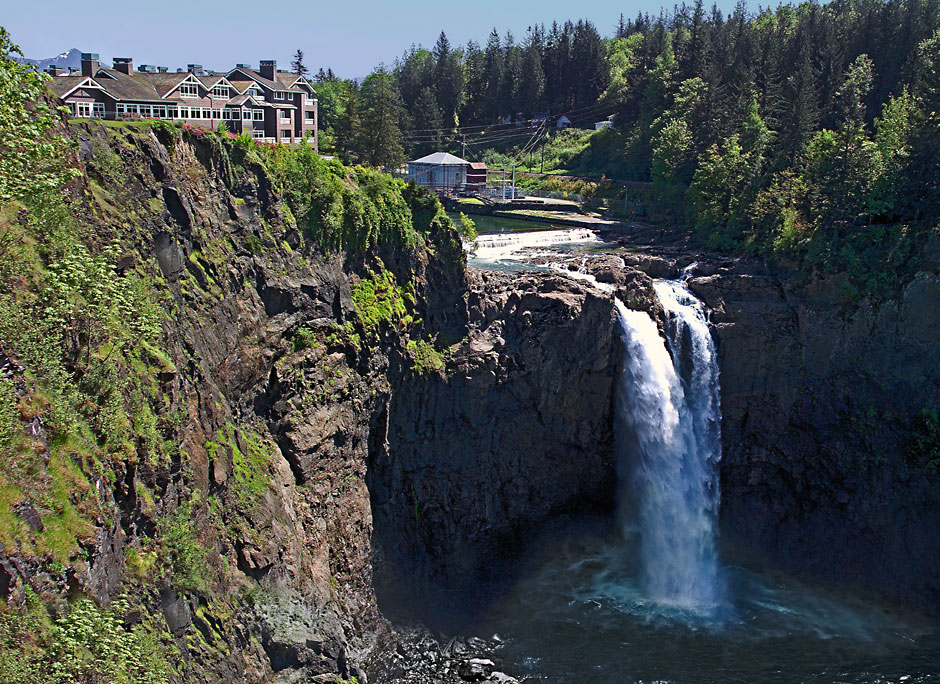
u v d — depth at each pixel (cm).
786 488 7262
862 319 7206
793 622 6156
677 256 8844
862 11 14712
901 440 6969
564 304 6569
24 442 2898
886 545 6788
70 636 2750
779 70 12644
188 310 4484
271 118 9175
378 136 11900
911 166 7894
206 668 3750
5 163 3269
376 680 5219
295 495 5109
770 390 7288
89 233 3828
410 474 6238
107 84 7081
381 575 5928
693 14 18162
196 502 4041
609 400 6956
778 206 8431
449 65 18912
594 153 15388
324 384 5475
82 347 3419
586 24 18875
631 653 5653
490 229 10619
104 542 3117
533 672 5406
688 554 7069
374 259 6134
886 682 5428
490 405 6481
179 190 4616
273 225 5397
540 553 6875
